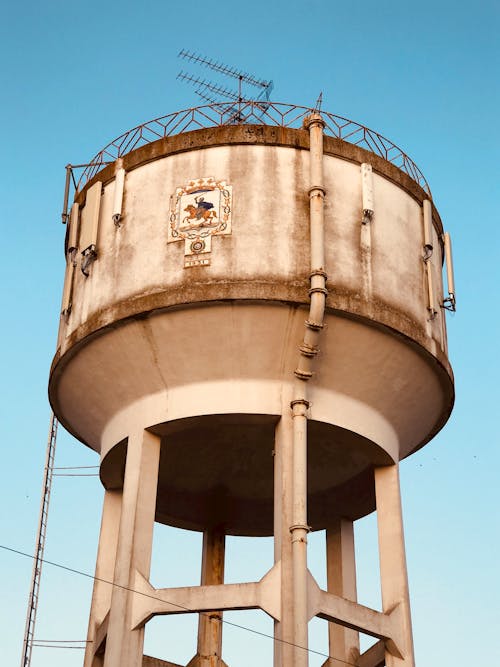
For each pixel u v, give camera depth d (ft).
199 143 78.07
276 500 71.05
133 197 79.15
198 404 73.00
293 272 73.10
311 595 67.97
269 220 74.90
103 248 79.05
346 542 88.22
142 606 69.15
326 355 73.56
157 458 74.84
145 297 73.56
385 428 77.56
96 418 80.18
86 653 75.31
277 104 80.43
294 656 64.75
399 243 79.15
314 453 83.97
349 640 83.10
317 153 76.79
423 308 78.95
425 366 77.87
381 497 77.77
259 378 73.26
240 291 71.51
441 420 84.12
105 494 83.35
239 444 83.41
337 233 75.66
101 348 76.07
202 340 72.79
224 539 93.81
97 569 79.36
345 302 72.95
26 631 82.69
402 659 71.77
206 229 75.05
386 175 80.48
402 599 73.61
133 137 82.53
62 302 83.05
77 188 86.89
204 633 86.74
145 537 71.92
